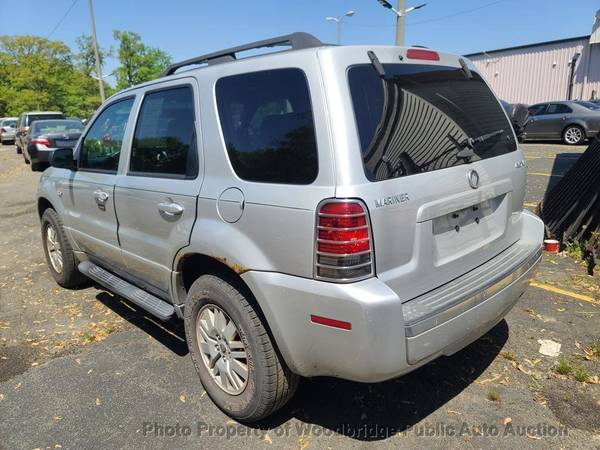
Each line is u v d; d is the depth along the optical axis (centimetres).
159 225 312
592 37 2522
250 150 254
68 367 349
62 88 4650
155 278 336
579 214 549
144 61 3638
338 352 223
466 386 308
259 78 255
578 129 1588
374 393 305
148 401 306
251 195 246
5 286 518
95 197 387
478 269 279
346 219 213
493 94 320
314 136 225
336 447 261
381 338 214
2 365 355
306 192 224
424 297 244
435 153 251
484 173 277
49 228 500
